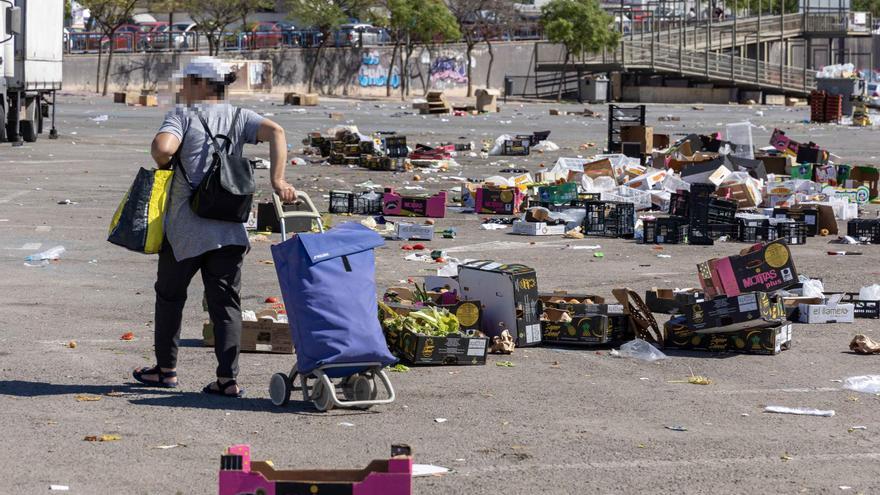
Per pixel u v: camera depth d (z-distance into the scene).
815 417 7.55
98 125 44.97
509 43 101.75
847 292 12.29
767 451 6.72
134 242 7.70
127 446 6.57
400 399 7.83
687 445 6.81
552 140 42.53
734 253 15.91
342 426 7.10
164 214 7.71
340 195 19.88
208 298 7.82
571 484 6.02
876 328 10.73
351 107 71.25
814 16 100.50
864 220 17.47
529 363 9.08
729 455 6.62
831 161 33.69
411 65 96.12
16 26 31.28
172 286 7.87
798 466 6.43
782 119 63.06
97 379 8.25
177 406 7.53
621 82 94.81
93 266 13.70
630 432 7.09
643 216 20.05
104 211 19.39
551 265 14.49
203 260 7.80
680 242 16.89
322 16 86.75
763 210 19.08
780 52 98.56
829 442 6.95
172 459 6.33
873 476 6.26
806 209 18.34
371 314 7.43
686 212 19.02
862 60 107.50
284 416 7.33
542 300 10.44
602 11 92.38
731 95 93.25
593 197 20.38
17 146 33.44
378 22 91.38
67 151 32.38
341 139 31.45
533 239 17.23
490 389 8.17
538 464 6.37
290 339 9.30
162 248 7.77
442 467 6.27
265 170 28.11
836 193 22.20
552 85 100.38
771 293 9.94
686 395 8.12
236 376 7.87
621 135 30.84
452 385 8.27
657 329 9.75
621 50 92.06
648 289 12.46
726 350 9.62
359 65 93.56
